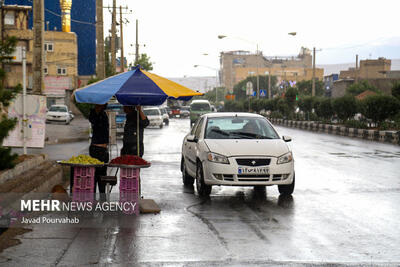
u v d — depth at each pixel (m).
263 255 6.54
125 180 8.95
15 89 9.80
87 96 8.83
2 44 9.58
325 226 8.24
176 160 18.48
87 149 21.14
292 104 65.19
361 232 7.86
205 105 52.44
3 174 9.85
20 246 6.87
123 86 9.05
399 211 9.50
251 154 10.53
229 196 11.05
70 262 6.18
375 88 87.88
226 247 6.91
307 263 6.21
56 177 12.31
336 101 43.34
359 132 34.66
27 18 62.38
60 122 49.25
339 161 18.53
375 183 13.08
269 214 9.15
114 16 44.97
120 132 31.09
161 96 9.05
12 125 9.66
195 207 9.76
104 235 7.50
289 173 10.72
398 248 6.95
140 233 7.64
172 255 6.50
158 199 10.61
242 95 155.12
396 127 36.31
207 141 11.19
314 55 57.06
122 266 6.04
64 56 76.62
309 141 30.06
